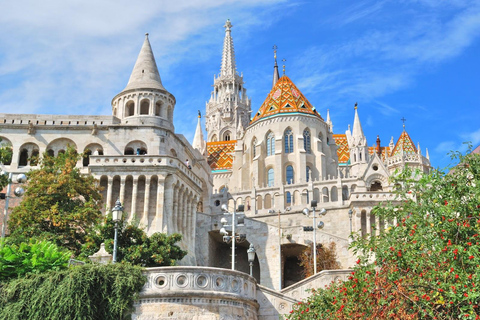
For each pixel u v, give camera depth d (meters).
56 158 56.47
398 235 30.61
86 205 50.62
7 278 36.47
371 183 87.50
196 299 36.03
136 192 60.28
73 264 39.22
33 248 37.50
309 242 63.94
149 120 71.38
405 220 30.59
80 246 48.72
